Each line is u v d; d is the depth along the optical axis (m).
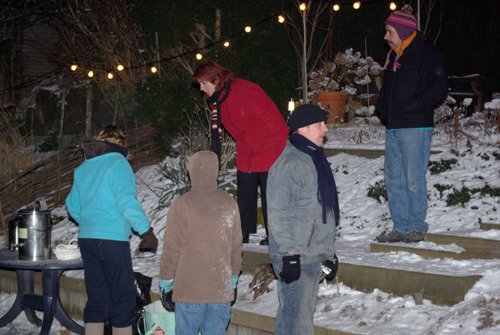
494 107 7.82
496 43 13.17
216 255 4.52
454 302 5.02
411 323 4.90
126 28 11.12
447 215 6.56
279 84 10.73
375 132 9.16
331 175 4.44
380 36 11.97
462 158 7.37
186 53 10.41
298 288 4.41
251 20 10.63
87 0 11.45
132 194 5.28
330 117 10.04
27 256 6.01
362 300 5.32
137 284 5.71
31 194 9.81
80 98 12.14
